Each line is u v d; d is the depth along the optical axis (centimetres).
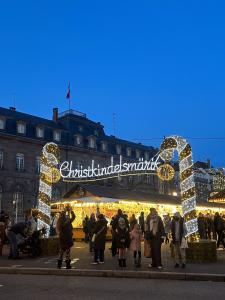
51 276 1308
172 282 1182
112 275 1296
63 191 5428
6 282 1179
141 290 1045
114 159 6469
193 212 1675
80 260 1641
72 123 6184
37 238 1753
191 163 1731
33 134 5453
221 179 5031
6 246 2342
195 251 1550
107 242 3005
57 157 2038
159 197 3934
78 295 977
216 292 1017
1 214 1997
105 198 3123
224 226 2103
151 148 7450
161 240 1406
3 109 5362
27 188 5162
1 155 5006
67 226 1402
